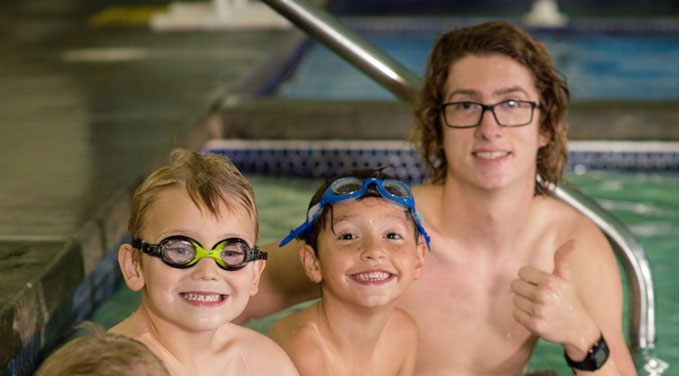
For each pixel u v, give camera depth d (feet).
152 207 6.05
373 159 16.19
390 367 7.53
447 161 7.90
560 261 7.36
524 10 39.19
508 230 7.92
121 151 13.92
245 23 28.48
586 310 7.62
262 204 14.32
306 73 26.25
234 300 6.11
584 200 8.84
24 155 13.70
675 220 13.55
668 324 9.98
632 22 32.40
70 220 10.39
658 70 26.48
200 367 6.35
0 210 10.80
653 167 15.70
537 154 8.14
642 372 8.81
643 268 9.09
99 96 18.31
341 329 7.13
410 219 6.99
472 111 7.49
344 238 6.85
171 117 16.20
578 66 27.17
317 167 16.34
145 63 22.21
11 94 18.72
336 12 35.29
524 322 7.30
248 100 17.31
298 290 7.98
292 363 6.88
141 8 33.22
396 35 32.83
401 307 8.07
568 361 7.49
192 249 5.95
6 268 8.68
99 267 10.98
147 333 6.20
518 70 7.50
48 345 9.17
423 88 8.09
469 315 8.07
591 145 15.71
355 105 16.53
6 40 26.58
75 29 28.63
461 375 8.16
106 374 4.71
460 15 38.01
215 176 6.16
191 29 28.25
